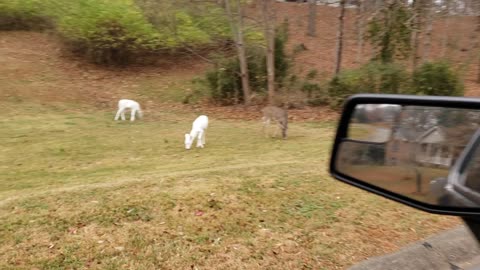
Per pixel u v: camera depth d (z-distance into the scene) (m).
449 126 1.71
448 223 4.55
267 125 11.86
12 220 4.28
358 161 1.94
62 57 21.00
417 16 14.36
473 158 1.65
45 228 4.13
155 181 5.48
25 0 23.14
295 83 17.05
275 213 4.61
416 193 1.77
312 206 4.82
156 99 17.86
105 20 19.95
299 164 6.86
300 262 3.77
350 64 22.19
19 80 17.56
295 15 30.86
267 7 16.67
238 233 4.18
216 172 6.04
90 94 17.61
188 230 4.18
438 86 14.29
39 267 3.52
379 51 15.96
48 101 16.02
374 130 1.90
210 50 22.98
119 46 20.81
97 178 6.87
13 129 11.81
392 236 4.26
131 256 3.73
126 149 9.93
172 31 20.28
